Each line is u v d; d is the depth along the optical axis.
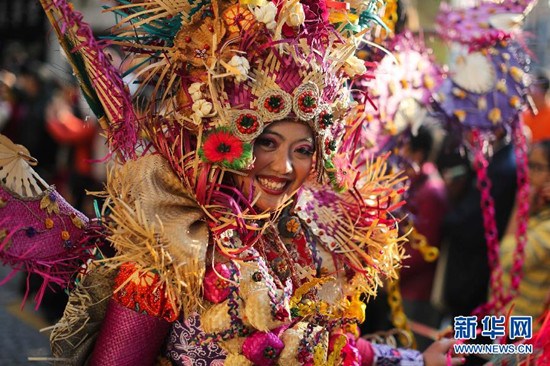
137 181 1.88
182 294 1.86
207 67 1.88
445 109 2.77
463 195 3.82
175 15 1.95
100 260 1.88
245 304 1.91
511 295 2.97
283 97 1.89
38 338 4.83
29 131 6.55
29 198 1.91
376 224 2.19
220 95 1.89
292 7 1.90
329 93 1.98
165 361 1.99
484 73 2.81
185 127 1.93
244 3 1.88
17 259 1.87
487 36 2.82
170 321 1.90
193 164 1.91
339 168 2.12
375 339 2.87
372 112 2.56
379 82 2.58
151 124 1.95
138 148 1.96
